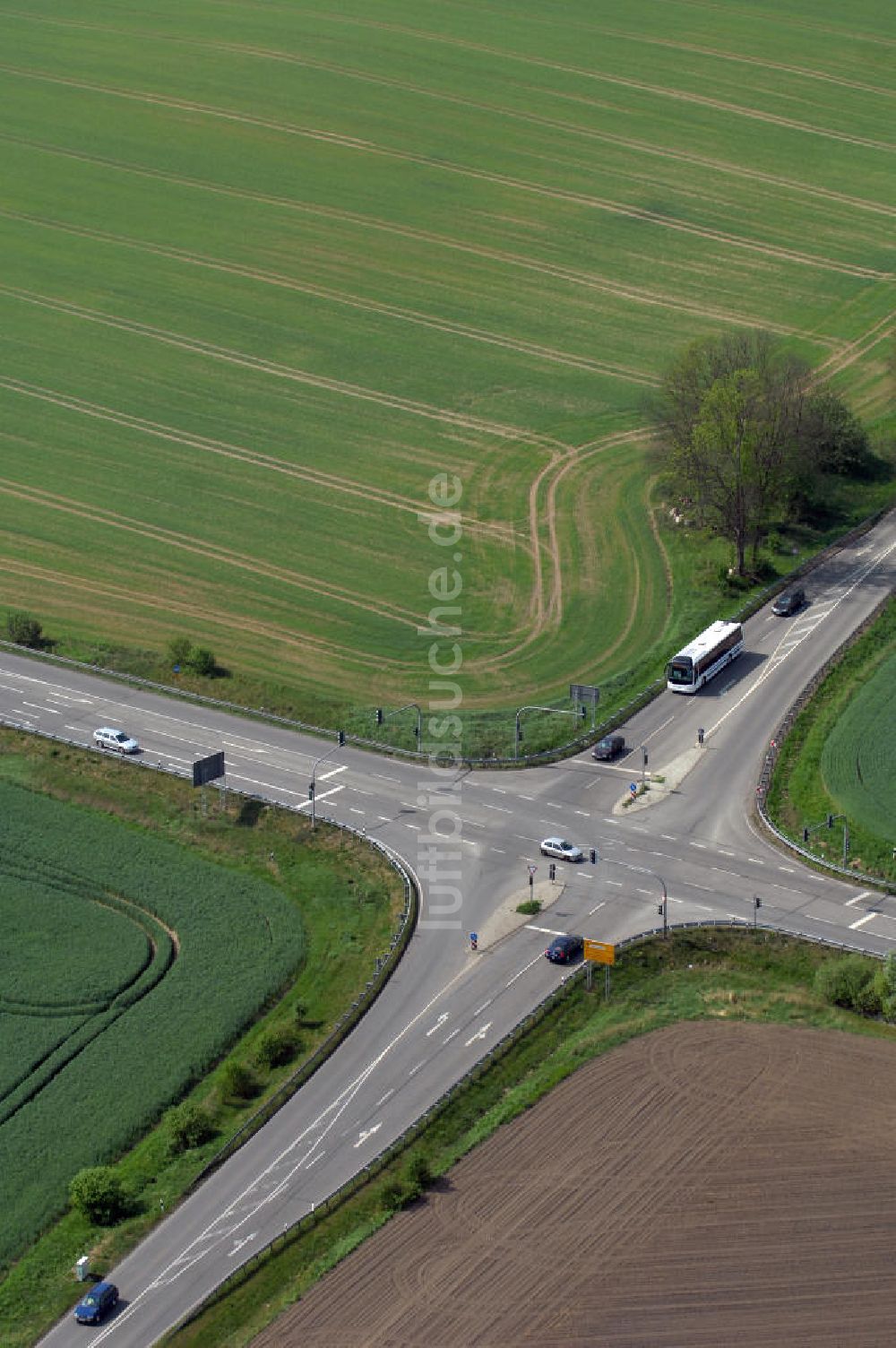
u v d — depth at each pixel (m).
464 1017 146.62
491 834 171.50
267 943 160.88
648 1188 126.12
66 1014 153.50
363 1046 144.62
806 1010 144.38
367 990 150.25
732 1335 113.75
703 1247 120.69
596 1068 138.88
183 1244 126.75
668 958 151.50
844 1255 119.44
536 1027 144.38
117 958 160.12
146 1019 151.88
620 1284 118.12
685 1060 139.12
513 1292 117.94
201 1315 119.50
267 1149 134.75
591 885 162.50
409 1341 114.88
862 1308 115.25
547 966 151.88
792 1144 129.75
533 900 160.38
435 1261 121.00
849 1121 131.75
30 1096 144.38
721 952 151.88
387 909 162.38
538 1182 127.38
